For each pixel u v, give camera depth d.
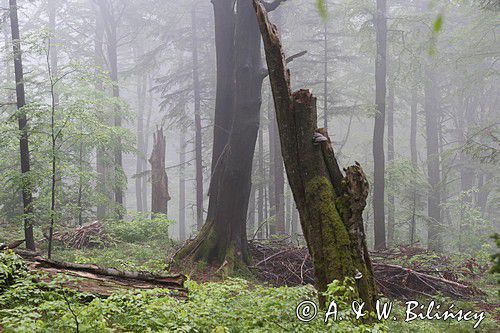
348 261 6.98
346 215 7.14
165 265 12.31
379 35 20.55
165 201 24.22
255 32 14.77
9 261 7.45
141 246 16.19
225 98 15.91
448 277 12.86
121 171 21.80
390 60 27.16
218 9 16.02
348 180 7.16
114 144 20.92
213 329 6.02
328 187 7.28
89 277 7.91
